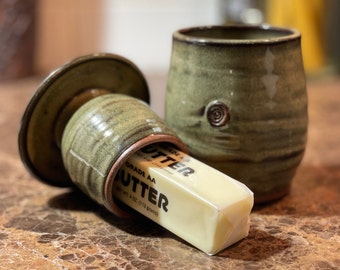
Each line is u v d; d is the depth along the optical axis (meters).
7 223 0.56
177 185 0.50
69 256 0.51
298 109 0.56
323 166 0.66
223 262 0.50
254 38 0.62
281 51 0.54
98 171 0.53
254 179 0.56
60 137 0.58
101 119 0.54
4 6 0.99
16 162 0.69
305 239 0.53
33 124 0.57
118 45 1.19
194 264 0.50
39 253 0.51
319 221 0.56
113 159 0.52
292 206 0.58
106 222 0.56
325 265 0.49
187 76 0.56
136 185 0.53
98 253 0.51
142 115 0.54
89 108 0.55
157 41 1.19
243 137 0.55
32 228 0.55
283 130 0.55
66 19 1.16
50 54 1.18
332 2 0.99
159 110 0.86
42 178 0.59
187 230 0.51
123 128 0.53
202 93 0.55
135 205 0.53
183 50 0.56
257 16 0.99
